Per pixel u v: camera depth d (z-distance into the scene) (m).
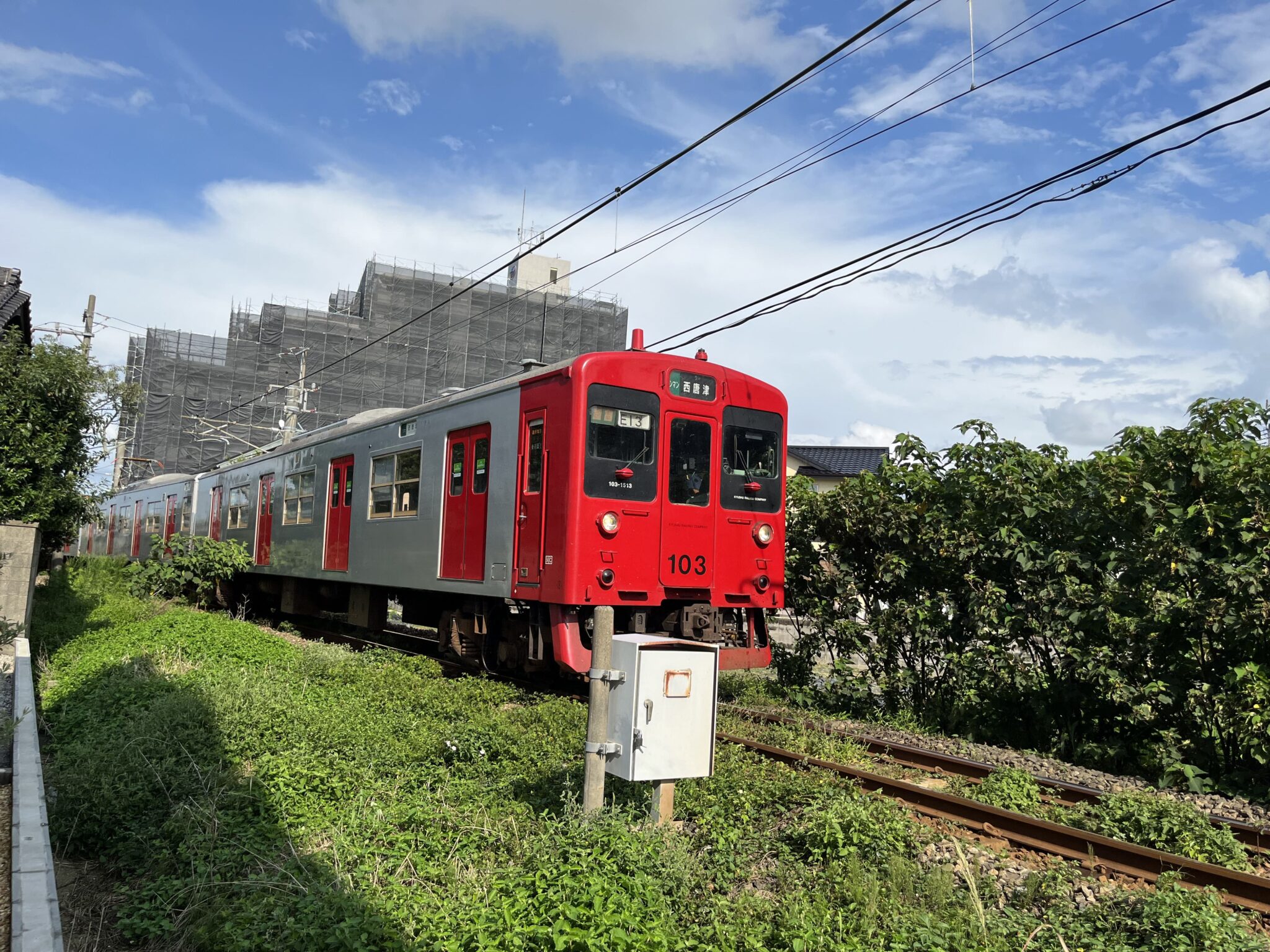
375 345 50.69
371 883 4.54
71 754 6.21
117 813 5.34
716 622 9.45
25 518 11.70
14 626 10.31
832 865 4.86
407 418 12.17
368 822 5.34
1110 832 5.73
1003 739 9.15
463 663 11.81
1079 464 8.49
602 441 8.92
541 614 9.38
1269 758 6.80
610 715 5.20
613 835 4.64
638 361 9.23
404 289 51.16
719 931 4.05
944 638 9.48
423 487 11.58
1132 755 8.14
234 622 13.48
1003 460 9.16
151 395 49.47
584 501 8.73
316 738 6.93
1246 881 4.72
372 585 13.02
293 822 5.35
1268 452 7.30
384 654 11.46
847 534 10.40
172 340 51.66
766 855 5.19
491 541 9.94
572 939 3.57
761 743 7.60
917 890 4.70
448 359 51.59
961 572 9.36
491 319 52.62
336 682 9.75
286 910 4.09
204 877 4.54
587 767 5.18
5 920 3.65
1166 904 4.18
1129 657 7.90
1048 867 5.14
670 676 5.11
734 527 9.70
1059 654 8.48
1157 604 7.46
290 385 29.36
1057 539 8.76
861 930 4.14
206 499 21.41
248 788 5.74
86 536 34.94
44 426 11.94
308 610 16.59
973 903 4.50
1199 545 7.62
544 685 10.41
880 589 10.20
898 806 5.93
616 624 9.30
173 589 18.55
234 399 50.56
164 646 11.17
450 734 7.16
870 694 10.16
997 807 6.05
